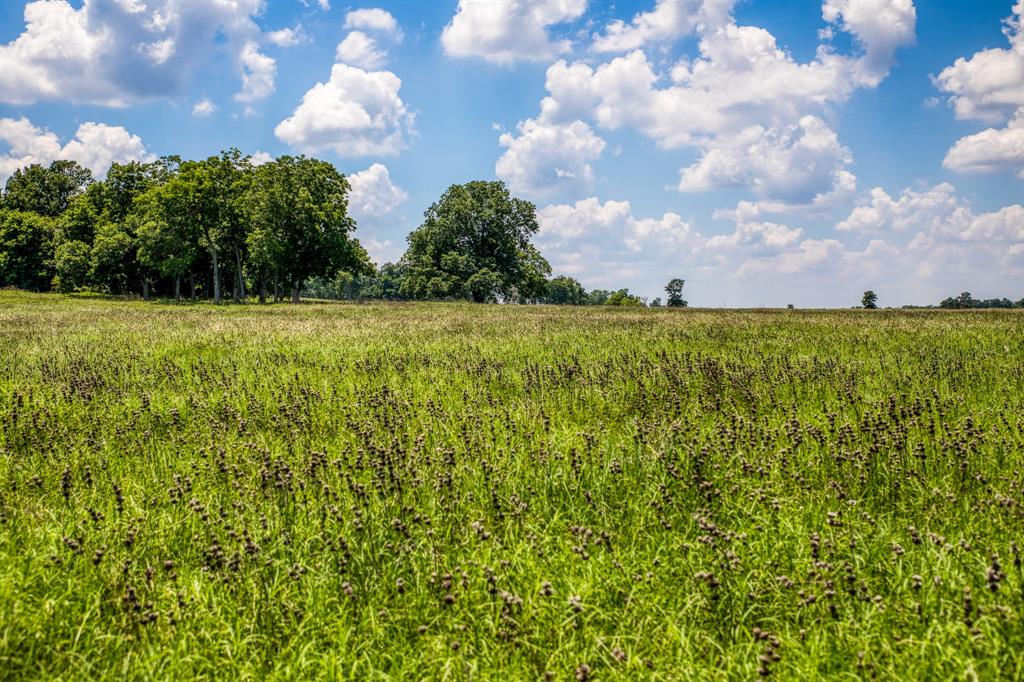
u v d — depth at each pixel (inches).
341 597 156.3
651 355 517.0
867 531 175.5
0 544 175.3
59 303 1989.4
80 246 2723.9
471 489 216.1
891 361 454.6
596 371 426.0
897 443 229.0
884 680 121.4
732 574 156.3
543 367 441.7
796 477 212.5
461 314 1222.9
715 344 596.7
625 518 197.6
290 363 507.5
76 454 258.5
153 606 147.9
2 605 142.9
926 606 141.3
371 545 175.2
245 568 164.1
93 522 188.1
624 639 136.8
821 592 146.1
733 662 129.1
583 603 146.5
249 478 229.8
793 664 127.2
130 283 2938.0
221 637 141.1
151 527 187.5
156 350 593.0
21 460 250.8
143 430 303.1
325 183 2417.6
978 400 322.0
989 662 120.3
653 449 236.4
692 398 336.8
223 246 2485.2
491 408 325.4
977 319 928.9
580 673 118.3
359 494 201.8
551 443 253.0
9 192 3523.6
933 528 179.9
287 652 137.3
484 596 154.0
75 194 3624.5
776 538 176.4
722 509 196.5
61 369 474.0
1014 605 138.3
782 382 378.9
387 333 755.4
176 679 130.3
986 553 158.6
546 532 186.5
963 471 209.2
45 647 135.3
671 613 143.6
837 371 415.5
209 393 391.2
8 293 2496.3
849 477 212.4
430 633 143.9
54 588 155.4
